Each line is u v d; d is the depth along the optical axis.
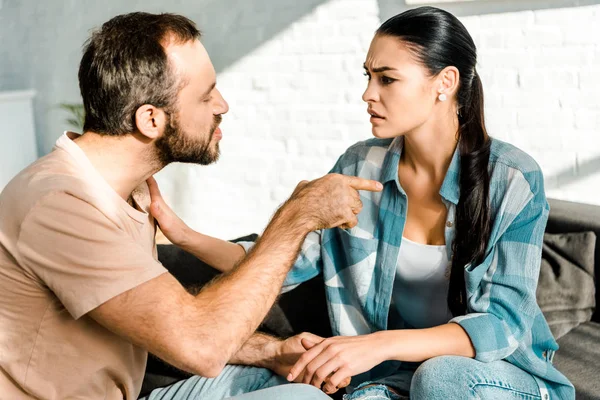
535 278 1.66
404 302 1.87
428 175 1.76
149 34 1.35
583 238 2.32
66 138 1.36
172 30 1.37
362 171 1.87
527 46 3.00
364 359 1.57
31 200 1.27
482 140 1.70
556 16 2.92
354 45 3.45
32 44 4.70
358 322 1.91
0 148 4.58
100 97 1.35
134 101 1.34
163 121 1.37
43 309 1.31
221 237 4.07
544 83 2.99
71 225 1.26
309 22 3.55
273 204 3.86
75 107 4.47
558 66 2.95
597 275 2.31
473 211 1.67
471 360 1.59
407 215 1.81
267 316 2.01
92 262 1.26
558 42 2.93
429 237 1.79
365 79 3.46
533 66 3.01
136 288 1.26
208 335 1.29
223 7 3.80
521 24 3.00
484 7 3.07
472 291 1.69
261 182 3.88
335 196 1.50
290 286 1.94
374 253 1.83
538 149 3.06
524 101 3.05
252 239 2.12
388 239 1.80
